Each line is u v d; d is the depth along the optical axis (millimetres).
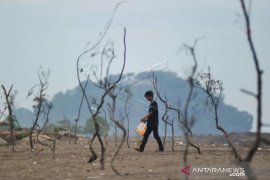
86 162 34094
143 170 29719
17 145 50094
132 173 28672
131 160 34594
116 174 28406
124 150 43062
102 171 29734
